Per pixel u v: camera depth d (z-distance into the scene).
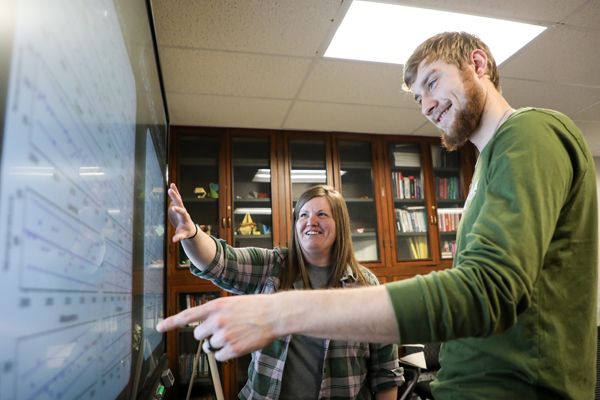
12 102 0.26
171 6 1.59
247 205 2.86
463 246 0.70
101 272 0.48
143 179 0.82
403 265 3.03
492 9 1.70
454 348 0.72
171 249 2.60
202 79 2.20
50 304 0.33
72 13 0.39
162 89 1.24
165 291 1.29
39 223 0.31
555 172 0.56
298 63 2.07
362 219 3.09
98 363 0.46
